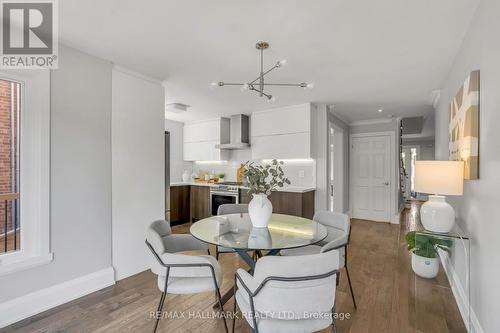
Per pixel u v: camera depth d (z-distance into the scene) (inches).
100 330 73.2
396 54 95.5
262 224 86.5
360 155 229.0
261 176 87.5
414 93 143.6
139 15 71.9
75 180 90.7
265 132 182.7
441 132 137.9
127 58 99.2
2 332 72.0
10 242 82.0
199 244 90.7
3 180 81.0
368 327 75.9
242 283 56.4
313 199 176.4
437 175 79.2
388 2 65.7
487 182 62.3
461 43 86.7
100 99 98.7
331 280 52.4
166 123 219.9
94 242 96.3
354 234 176.4
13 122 82.1
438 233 82.0
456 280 91.4
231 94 147.3
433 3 66.2
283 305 49.9
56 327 74.4
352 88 135.3
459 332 74.4
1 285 75.0
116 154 104.3
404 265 122.0
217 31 80.0
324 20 73.8
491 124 59.4
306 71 112.1
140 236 112.7
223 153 213.0
